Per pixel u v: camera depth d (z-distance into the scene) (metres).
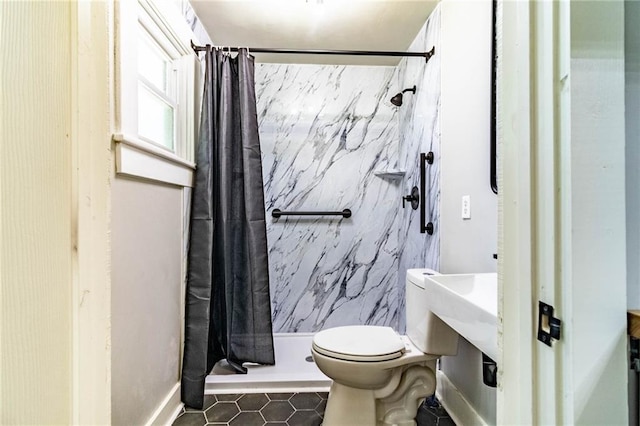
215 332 1.96
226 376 1.85
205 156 1.78
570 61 0.42
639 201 0.48
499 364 0.53
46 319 0.48
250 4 1.78
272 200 2.48
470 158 1.48
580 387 0.42
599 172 0.43
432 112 1.84
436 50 1.79
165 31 1.47
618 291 0.43
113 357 1.11
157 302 1.42
